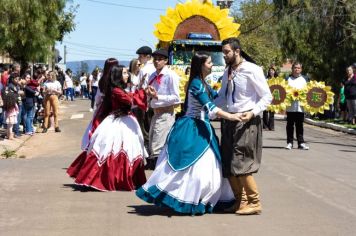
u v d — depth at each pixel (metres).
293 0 29.30
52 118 20.73
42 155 13.84
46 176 10.21
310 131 21.66
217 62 21.91
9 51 21.61
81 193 8.78
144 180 9.12
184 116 7.56
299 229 6.95
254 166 7.41
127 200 8.33
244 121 7.25
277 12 30.70
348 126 22.17
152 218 7.33
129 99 8.99
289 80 14.48
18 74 16.27
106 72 9.20
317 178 10.52
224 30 22.06
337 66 28.69
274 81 14.36
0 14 20.34
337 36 28.72
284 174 10.86
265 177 10.52
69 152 13.99
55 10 21.72
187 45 21.83
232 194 7.70
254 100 7.43
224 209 7.73
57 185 9.39
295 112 14.51
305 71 29.92
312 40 29.42
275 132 19.62
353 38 27.55
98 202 8.19
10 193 8.76
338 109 28.25
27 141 16.48
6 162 11.91
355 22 27.86
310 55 29.38
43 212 7.61
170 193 7.37
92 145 9.02
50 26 21.98
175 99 10.28
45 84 18.86
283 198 8.73
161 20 21.88
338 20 28.50
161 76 10.33
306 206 8.21
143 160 9.16
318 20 29.08
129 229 6.82
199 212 7.48
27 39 20.97
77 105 34.06
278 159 12.81
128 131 9.05
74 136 17.53
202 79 7.56
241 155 7.36
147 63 11.59
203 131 7.43
